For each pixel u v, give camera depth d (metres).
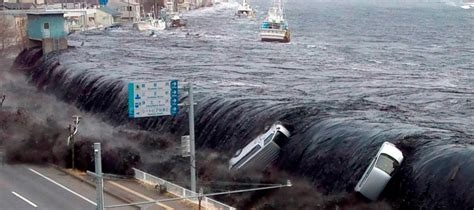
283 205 44.03
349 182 44.97
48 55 100.12
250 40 164.38
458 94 75.81
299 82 84.50
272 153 49.75
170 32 187.12
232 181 48.38
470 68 110.88
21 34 117.25
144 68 93.62
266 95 69.69
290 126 53.06
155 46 136.12
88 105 74.50
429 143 45.62
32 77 95.31
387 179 41.56
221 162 53.09
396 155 42.75
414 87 82.12
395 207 41.34
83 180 46.78
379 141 46.88
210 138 58.44
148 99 40.12
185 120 60.22
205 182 48.91
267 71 96.88
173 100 41.00
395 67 109.56
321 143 48.88
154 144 57.62
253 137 54.78
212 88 74.12
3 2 181.62
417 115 60.25
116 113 68.31
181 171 51.41
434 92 77.31
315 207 43.00
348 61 117.94
